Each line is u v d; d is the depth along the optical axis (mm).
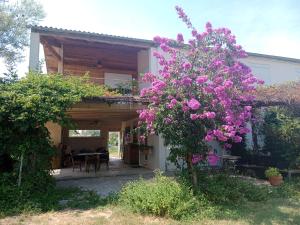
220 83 7062
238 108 7375
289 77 16812
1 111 7074
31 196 7121
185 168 7957
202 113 6918
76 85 8984
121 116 15734
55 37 12438
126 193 7105
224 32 7781
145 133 8359
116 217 6000
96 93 9023
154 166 13383
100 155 13898
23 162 7430
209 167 8367
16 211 6383
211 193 7039
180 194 6461
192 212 6082
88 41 12883
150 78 7945
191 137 7184
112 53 15188
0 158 7781
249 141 13117
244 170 12031
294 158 10281
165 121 7160
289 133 10578
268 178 9594
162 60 7688
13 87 7895
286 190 8367
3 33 18312
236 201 7074
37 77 8617
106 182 10305
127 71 17188
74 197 7781
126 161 17094
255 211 6434
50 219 5945
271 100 10641
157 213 6043
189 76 7270
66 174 12195
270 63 16375
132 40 13000
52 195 7531
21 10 18891
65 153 15539
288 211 6441
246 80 7531
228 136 7012
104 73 17016
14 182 7324
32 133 7688
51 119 7441
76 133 18750
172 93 7211
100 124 19453
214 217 5930
